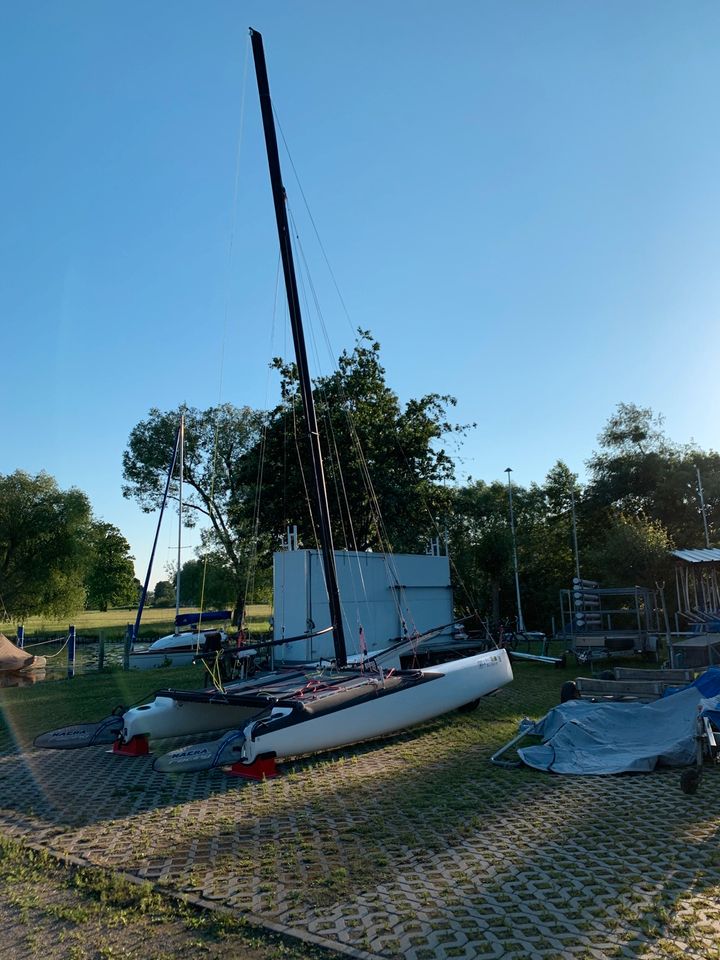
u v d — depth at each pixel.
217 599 42.38
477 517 40.22
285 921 4.01
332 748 8.29
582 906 4.06
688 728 7.77
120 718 9.09
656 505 36.78
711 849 4.92
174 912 4.21
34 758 8.72
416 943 3.70
